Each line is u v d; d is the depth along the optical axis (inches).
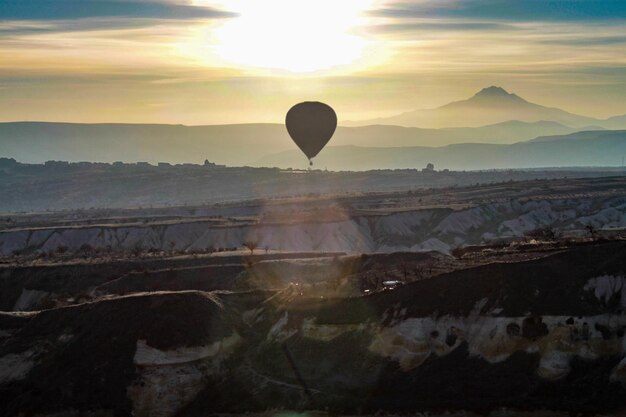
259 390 3351.4
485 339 3221.0
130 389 3442.4
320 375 3334.2
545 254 3767.2
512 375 3107.8
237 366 3548.2
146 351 3523.6
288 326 3587.6
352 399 3166.8
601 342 3112.7
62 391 3462.1
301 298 3713.1
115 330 3631.9
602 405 2930.6
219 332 3639.3
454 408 3029.0
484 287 3351.4
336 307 3560.5
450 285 3408.0
